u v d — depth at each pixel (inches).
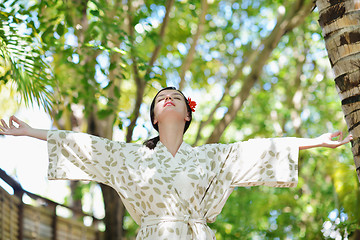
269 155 119.5
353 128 109.6
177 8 371.6
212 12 412.5
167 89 127.1
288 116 461.4
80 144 118.9
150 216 113.1
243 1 422.0
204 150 120.8
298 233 358.6
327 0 114.4
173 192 112.6
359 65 109.5
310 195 356.5
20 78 186.4
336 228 222.1
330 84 443.2
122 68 240.1
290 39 438.6
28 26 226.1
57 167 118.0
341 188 257.3
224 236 385.7
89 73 247.1
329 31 113.7
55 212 311.0
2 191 232.5
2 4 221.0
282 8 318.3
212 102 474.6
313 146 117.6
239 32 433.4
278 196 366.6
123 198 115.6
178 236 110.0
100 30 235.5
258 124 451.5
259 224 397.7
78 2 244.5
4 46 200.5
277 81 466.9
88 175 118.1
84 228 348.2
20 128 118.8
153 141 121.3
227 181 118.8
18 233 258.5
